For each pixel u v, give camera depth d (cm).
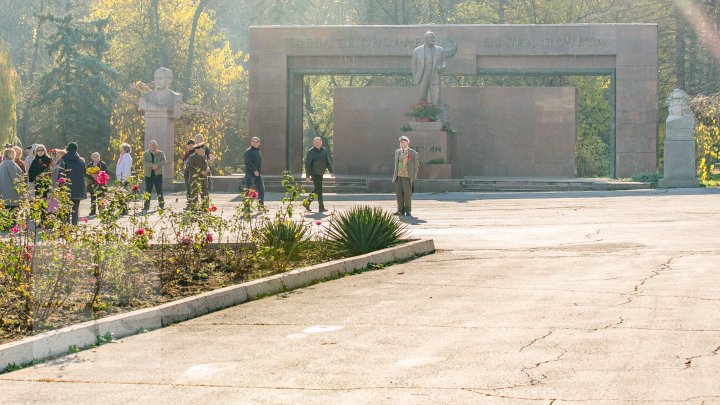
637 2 7019
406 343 880
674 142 3906
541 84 7050
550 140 4781
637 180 4150
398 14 7331
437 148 4131
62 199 1295
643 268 1403
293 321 1016
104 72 6838
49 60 9512
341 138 4875
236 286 1170
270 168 4741
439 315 1029
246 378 754
